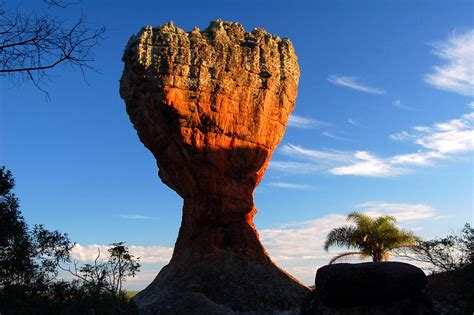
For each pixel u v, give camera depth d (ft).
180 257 120.16
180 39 119.96
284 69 130.72
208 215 118.62
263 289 110.42
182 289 108.88
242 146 121.70
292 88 132.36
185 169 119.34
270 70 126.93
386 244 134.51
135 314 70.13
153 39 120.06
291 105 133.69
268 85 126.21
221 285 109.19
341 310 62.44
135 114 123.24
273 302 107.55
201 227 120.37
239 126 121.49
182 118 115.75
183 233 127.03
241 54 125.39
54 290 59.62
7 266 55.67
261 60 127.54
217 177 119.03
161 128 118.52
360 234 135.23
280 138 130.41
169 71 115.96
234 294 107.34
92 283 63.46
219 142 118.83
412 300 62.85
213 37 124.77
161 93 114.62
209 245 118.01
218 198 118.32
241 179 121.90
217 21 128.57
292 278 120.37
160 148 122.01
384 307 62.18
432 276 83.30
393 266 62.85
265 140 125.49
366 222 135.85
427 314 62.28
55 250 60.59
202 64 119.03
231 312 95.96
